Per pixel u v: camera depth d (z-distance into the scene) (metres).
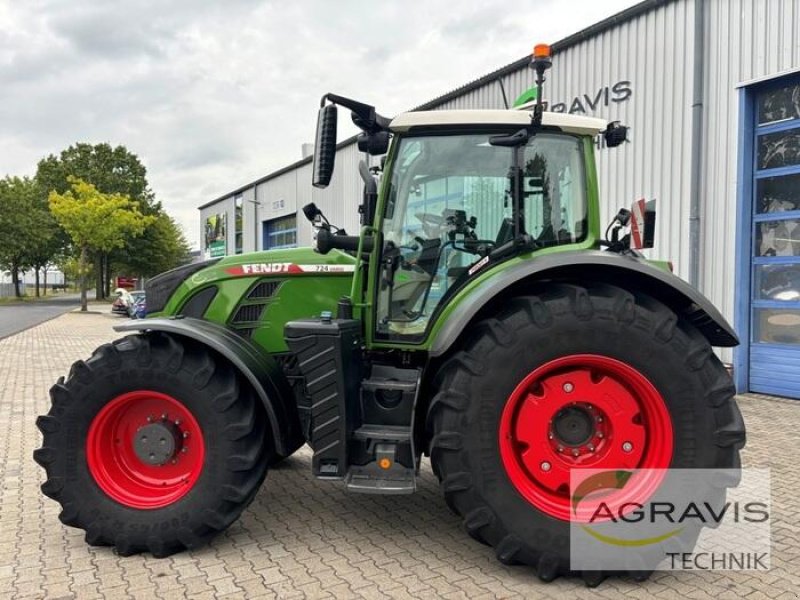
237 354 3.27
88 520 3.23
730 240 7.32
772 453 4.98
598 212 3.44
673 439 2.89
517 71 10.22
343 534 3.52
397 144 3.47
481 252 3.47
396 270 3.53
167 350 3.26
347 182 17.20
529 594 2.82
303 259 3.96
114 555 3.25
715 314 2.91
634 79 8.28
